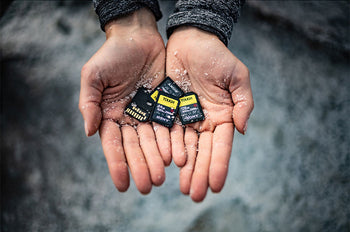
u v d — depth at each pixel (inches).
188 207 17.8
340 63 21.7
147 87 15.5
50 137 19.2
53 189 18.2
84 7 23.1
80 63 21.5
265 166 18.8
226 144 13.3
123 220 17.6
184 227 17.3
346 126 19.7
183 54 15.6
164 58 16.2
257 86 21.1
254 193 18.2
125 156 13.2
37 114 19.7
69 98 20.3
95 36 22.4
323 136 19.6
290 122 20.0
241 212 17.8
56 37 22.2
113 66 14.2
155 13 17.0
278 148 19.3
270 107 20.4
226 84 14.6
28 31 22.1
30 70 20.8
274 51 22.3
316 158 19.0
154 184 12.7
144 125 14.2
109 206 17.9
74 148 19.1
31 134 19.1
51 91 20.4
